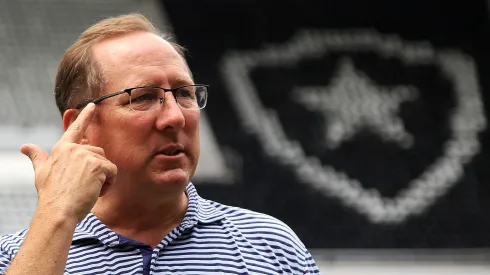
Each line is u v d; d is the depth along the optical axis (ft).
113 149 11.17
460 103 49.08
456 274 43.32
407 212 45.39
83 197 10.36
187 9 50.67
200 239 11.19
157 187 11.09
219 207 12.03
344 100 48.75
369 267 43.62
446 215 45.34
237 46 49.96
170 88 11.30
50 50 48.60
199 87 11.85
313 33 50.49
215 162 46.34
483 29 50.93
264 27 50.55
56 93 12.26
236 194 45.62
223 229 11.41
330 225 45.03
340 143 47.60
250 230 11.50
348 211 45.55
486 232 44.88
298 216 45.32
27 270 9.85
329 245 44.42
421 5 51.26
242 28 50.47
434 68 49.88
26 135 44.52
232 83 48.85
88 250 11.00
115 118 11.14
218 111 48.01
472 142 47.93
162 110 11.10
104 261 10.85
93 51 11.69
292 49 49.98
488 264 44.01
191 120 11.32
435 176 46.80
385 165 47.03
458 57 50.19
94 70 11.51
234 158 46.55
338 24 50.83
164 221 11.55
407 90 49.24
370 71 49.73
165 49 11.55
